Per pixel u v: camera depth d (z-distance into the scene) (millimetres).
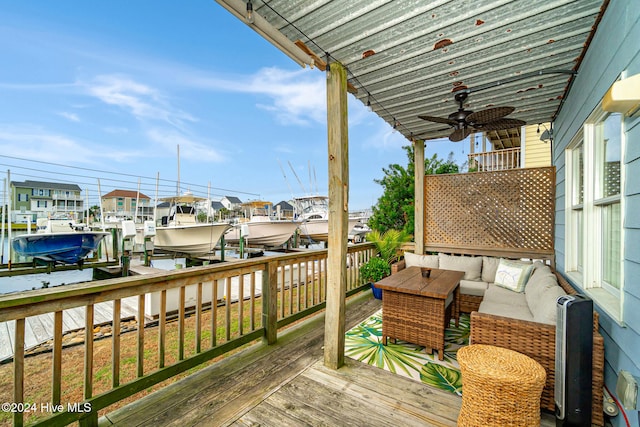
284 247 15477
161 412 1992
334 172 2631
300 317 3588
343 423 1894
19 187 30875
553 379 1982
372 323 3768
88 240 10492
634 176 1610
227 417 1945
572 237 3320
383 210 7883
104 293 1898
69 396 2658
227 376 2453
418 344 2918
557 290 2500
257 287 7055
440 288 2953
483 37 2355
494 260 4359
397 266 4484
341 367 2619
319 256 4039
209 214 15180
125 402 2523
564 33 2309
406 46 2459
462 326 3658
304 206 19344
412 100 3568
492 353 1921
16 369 1555
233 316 5027
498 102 3650
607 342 1995
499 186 4883
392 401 2125
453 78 3031
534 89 3277
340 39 2350
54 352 1693
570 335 1729
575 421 1718
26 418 2352
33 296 1575
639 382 1547
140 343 2086
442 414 1985
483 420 1701
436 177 5430
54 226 11523
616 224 2146
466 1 1952
